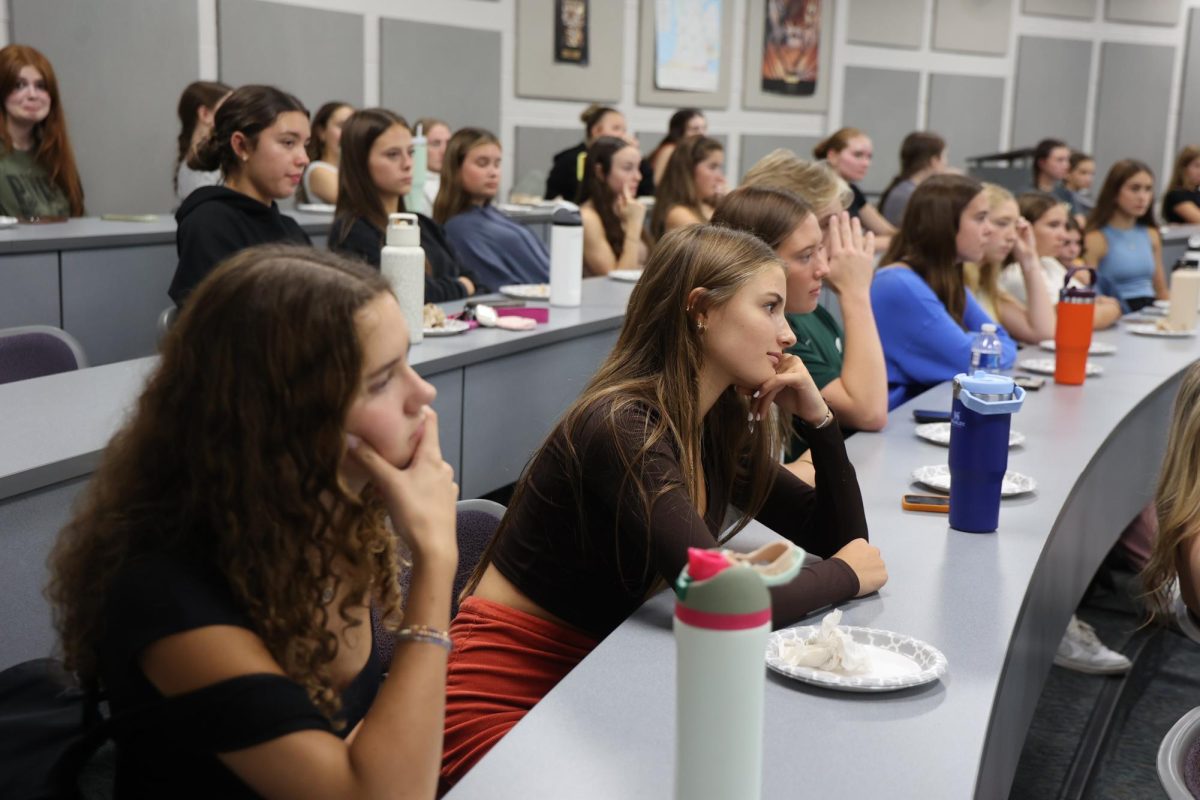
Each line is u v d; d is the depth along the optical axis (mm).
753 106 9227
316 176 5551
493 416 2980
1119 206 5762
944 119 10133
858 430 2406
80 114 5461
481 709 1453
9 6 5168
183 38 5812
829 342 2463
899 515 1819
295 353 962
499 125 7629
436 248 3969
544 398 3188
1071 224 4852
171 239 3996
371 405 1013
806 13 9336
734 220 2145
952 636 1352
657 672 1232
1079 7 10461
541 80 7809
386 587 1143
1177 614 1925
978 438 1698
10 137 4418
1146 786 2455
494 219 4523
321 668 1059
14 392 2150
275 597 988
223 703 927
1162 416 3105
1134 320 4352
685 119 7203
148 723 948
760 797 949
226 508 969
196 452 970
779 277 1512
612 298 3811
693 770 824
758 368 1500
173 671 941
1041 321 3650
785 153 2469
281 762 933
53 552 1031
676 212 5363
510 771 1022
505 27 7562
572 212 3525
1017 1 10242
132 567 970
